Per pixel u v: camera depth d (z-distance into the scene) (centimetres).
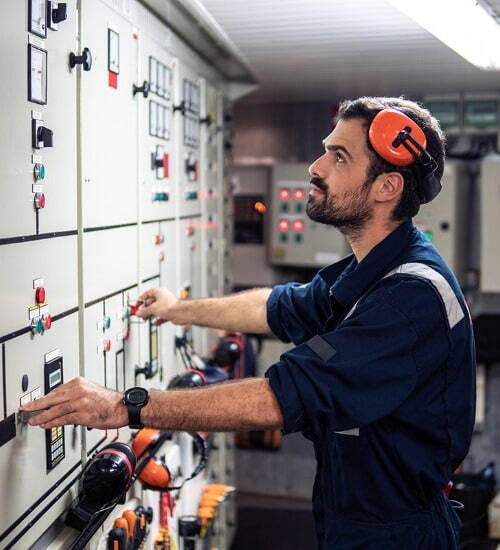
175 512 287
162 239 285
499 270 463
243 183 524
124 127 236
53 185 181
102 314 218
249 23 292
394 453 173
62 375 189
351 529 179
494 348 487
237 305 237
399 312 162
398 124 171
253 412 155
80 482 203
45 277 177
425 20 235
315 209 179
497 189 460
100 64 213
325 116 529
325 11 274
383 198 175
